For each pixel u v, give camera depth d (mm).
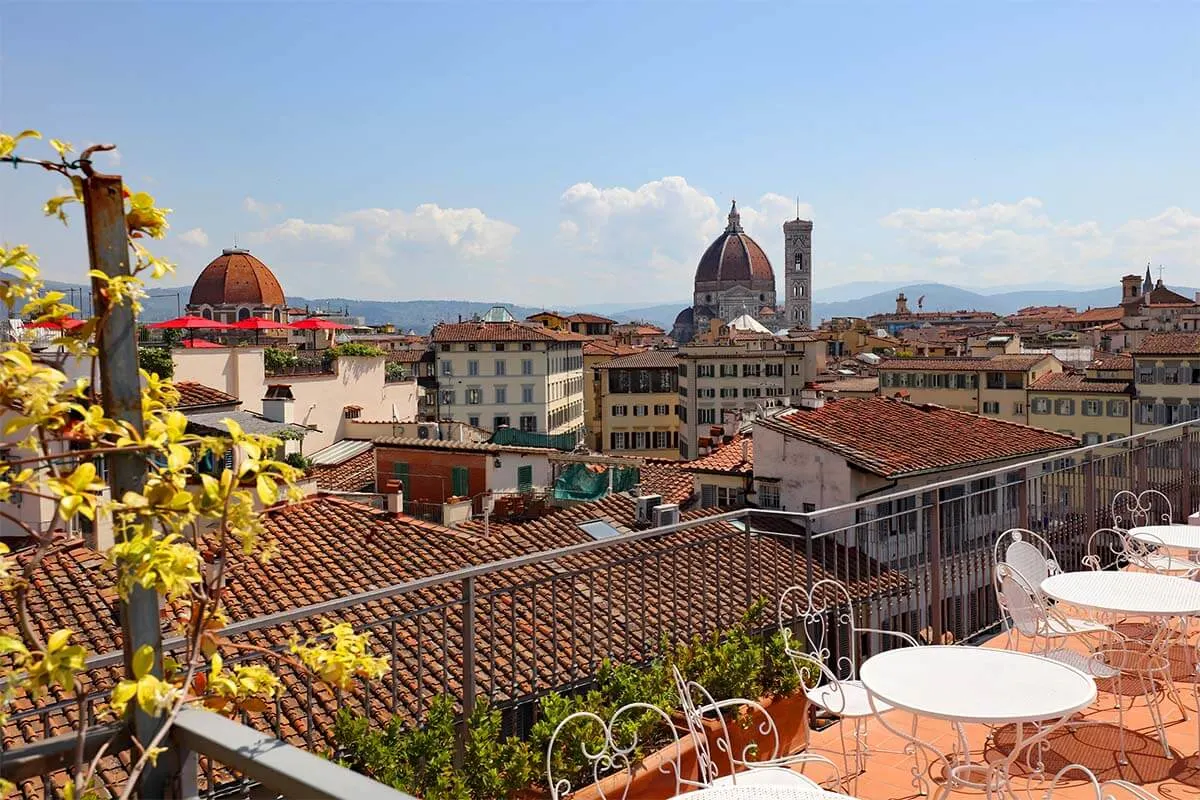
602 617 14492
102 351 2885
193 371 49875
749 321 139875
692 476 38656
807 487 31141
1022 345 121625
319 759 2547
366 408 62031
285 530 21906
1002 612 7699
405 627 14656
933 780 5730
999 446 32250
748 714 6500
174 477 2883
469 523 25875
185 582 2861
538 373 103375
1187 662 7641
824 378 106875
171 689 2740
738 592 16359
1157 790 5621
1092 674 6125
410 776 4938
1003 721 4422
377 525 22344
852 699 6078
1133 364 79750
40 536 2793
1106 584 6801
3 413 2744
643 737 6086
